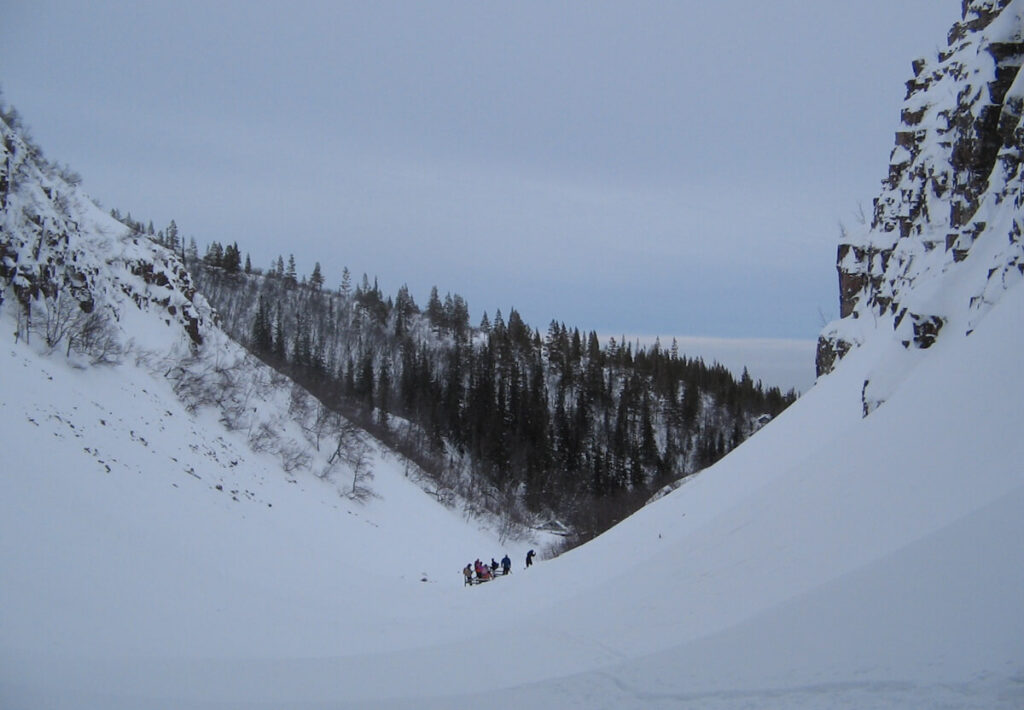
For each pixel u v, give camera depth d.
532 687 9.34
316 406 63.28
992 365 12.69
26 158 42.09
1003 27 21.52
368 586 30.39
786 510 15.06
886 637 7.15
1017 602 6.55
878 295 28.86
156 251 63.22
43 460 22.34
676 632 10.98
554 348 128.62
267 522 35.00
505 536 70.75
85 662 12.17
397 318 141.88
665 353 130.50
